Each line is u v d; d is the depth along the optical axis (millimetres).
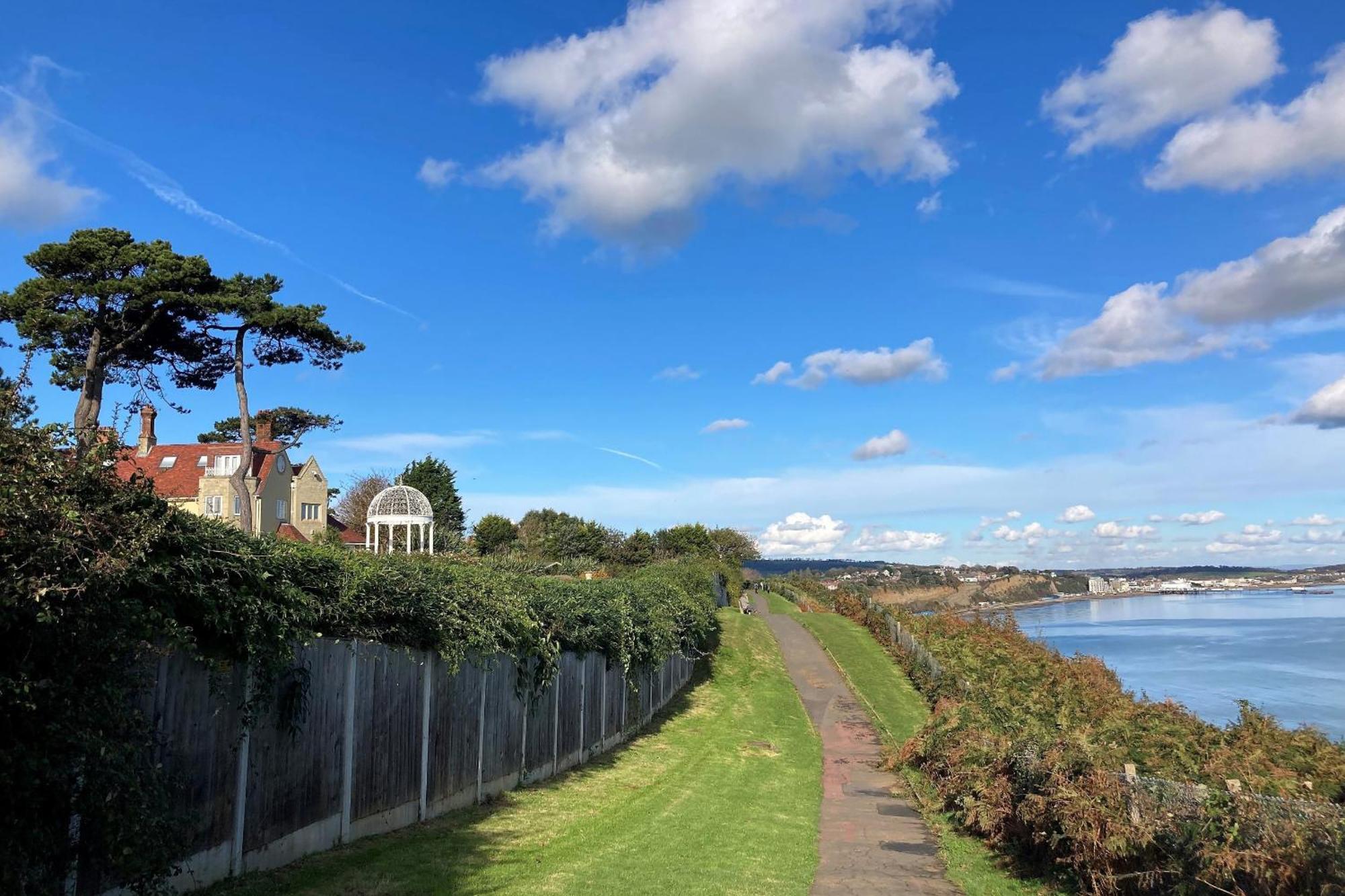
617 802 12547
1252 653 52688
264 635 7027
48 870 5227
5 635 4703
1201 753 10086
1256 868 6461
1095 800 8141
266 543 7414
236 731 7082
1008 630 31500
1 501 4473
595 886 8227
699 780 14773
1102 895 7879
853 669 32531
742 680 29031
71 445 5191
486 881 8062
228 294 33750
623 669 18438
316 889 7258
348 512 65188
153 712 6176
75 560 4848
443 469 67188
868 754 19359
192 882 6602
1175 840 7289
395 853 8648
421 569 10289
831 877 9688
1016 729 11281
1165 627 75938
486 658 11766
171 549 6090
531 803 11977
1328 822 6391
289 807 7840
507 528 72500
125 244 32406
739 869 9484
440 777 10633
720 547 97750
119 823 5344
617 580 23203
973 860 10484
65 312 31750
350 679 8859
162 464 51438
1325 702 32500
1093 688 19641
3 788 4730
